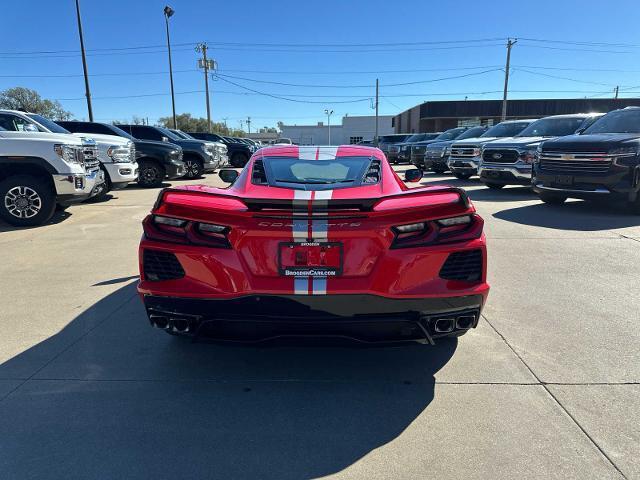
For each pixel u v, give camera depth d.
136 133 15.54
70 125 12.88
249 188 3.23
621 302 4.07
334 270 2.56
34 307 4.07
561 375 2.90
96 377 2.93
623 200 7.76
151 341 3.43
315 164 3.59
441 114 50.47
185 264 2.64
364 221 2.54
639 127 8.25
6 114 7.79
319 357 3.20
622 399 2.63
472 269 2.66
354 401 2.66
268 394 2.74
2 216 7.53
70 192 7.67
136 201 10.58
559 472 2.07
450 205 2.61
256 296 2.56
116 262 5.45
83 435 2.36
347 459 2.18
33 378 2.91
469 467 2.12
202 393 2.75
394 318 2.58
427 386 2.81
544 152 8.45
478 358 3.13
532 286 4.47
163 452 2.23
